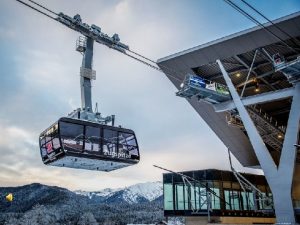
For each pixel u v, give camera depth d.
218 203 48.38
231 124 43.91
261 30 34.31
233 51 37.78
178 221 70.19
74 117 21.30
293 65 30.45
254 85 45.25
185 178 48.28
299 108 34.28
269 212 41.47
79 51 20.12
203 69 42.28
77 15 18.23
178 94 34.56
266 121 43.12
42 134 21.86
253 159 54.66
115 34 19.61
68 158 20.09
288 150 35.16
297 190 56.41
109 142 21.48
